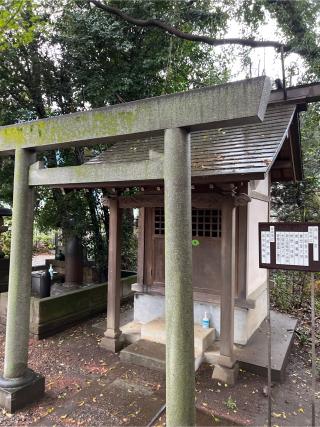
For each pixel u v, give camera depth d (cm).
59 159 695
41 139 314
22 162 328
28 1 546
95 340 502
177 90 768
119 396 338
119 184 393
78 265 734
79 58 656
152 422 294
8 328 322
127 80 654
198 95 233
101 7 654
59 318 537
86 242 736
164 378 378
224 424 292
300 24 689
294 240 282
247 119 221
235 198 370
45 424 289
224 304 378
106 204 475
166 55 702
